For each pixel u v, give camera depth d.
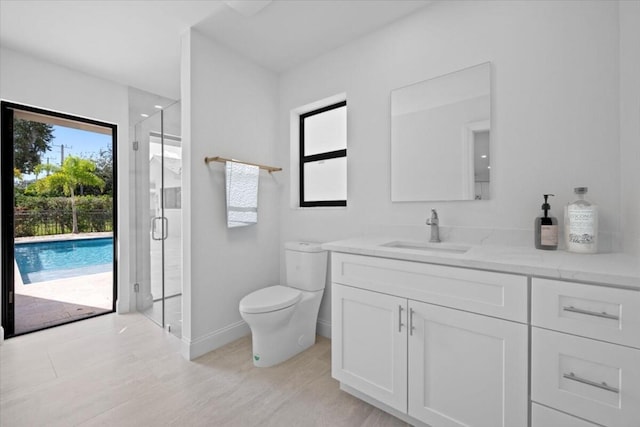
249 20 1.88
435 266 1.20
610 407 0.86
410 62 1.84
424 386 1.24
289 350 1.96
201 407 1.45
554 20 1.37
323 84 2.30
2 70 2.15
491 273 1.07
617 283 0.83
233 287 2.23
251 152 2.38
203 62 2.02
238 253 2.27
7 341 2.18
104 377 1.71
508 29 1.50
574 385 0.92
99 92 2.65
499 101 1.53
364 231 2.07
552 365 0.95
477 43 1.59
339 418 1.38
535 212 1.43
